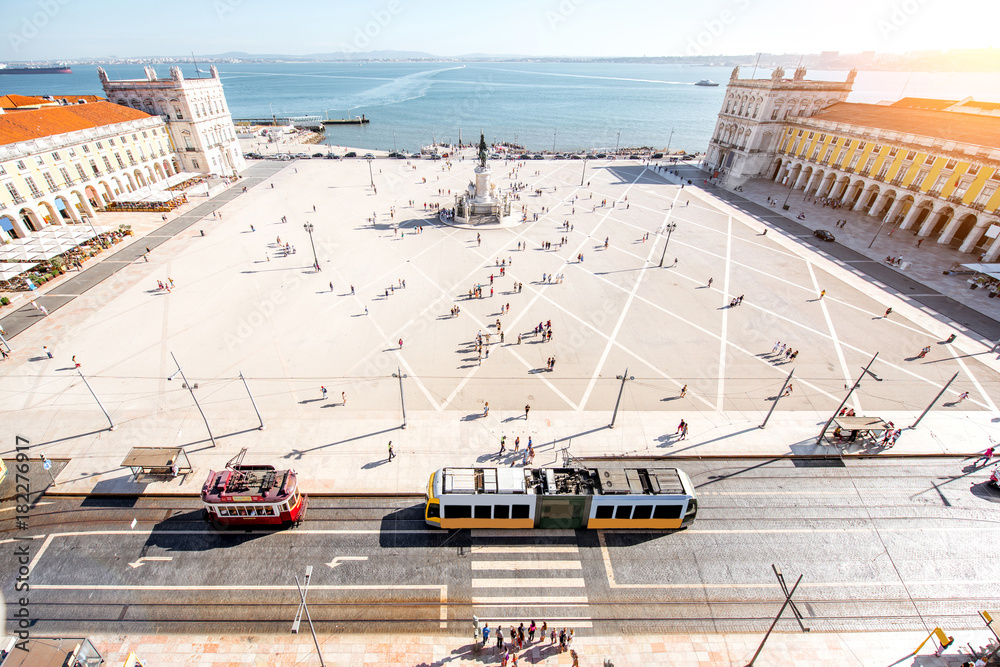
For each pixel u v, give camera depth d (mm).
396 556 26031
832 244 66125
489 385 38625
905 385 39062
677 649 22344
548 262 60312
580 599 24250
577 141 163125
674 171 104000
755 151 95250
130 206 75312
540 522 27172
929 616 23766
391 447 31312
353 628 22844
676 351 43156
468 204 73125
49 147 63312
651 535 27391
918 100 87250
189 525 27375
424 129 181125
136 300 49781
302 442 32906
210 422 34375
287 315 47688
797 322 47688
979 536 27484
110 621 22766
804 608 23984
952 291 53562
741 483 30578
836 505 29281
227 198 83188
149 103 86812
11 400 35688
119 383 37719
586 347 43500
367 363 40906
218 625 22797
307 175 100062
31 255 51906
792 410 36500
